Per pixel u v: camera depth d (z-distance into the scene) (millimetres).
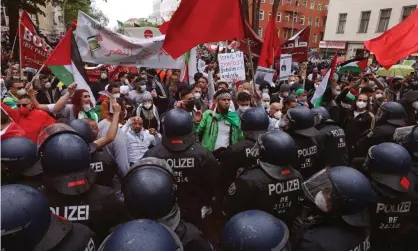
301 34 8336
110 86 5375
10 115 3453
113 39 5891
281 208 2537
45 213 1413
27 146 2328
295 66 14688
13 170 2260
